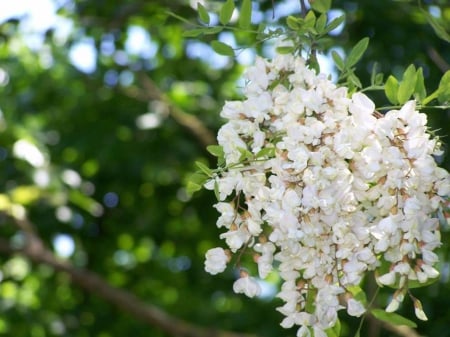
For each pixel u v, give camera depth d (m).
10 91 2.43
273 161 0.98
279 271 1.02
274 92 1.01
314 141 0.97
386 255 1.00
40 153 2.20
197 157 2.37
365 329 2.07
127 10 2.12
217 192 0.99
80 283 2.15
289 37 1.05
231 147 0.99
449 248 1.68
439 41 1.84
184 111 2.46
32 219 2.39
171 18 2.04
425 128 0.98
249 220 0.99
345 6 1.85
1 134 2.27
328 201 0.96
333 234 0.98
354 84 1.03
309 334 1.01
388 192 0.97
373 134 0.97
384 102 1.68
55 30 2.20
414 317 1.98
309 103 0.98
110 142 2.38
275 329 2.38
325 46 1.09
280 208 0.97
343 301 1.06
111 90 2.46
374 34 1.85
